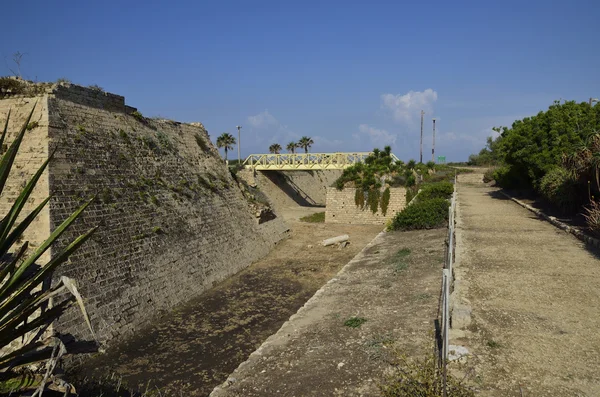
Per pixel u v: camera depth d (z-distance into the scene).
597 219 16.47
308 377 7.95
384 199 38.34
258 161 54.59
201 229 20.56
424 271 15.27
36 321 4.67
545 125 29.47
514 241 17.47
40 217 12.95
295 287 19.33
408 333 9.41
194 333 13.96
